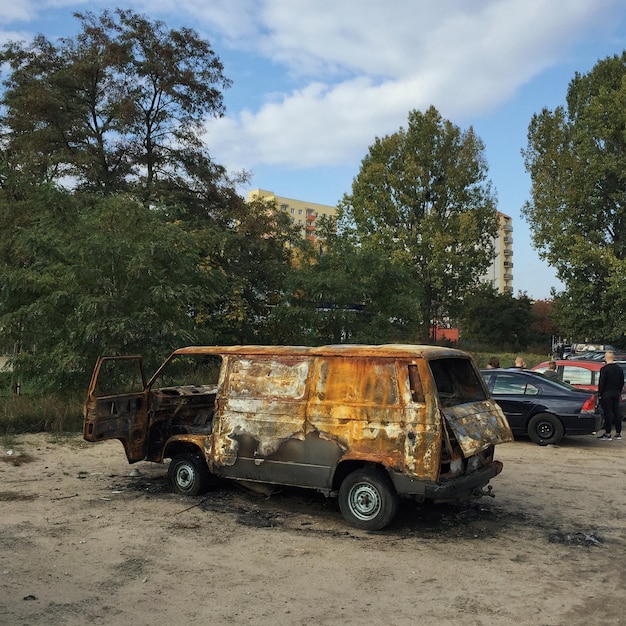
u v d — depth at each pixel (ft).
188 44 82.53
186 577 16.26
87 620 13.58
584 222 132.77
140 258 42.04
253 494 24.93
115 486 26.30
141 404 26.12
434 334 142.31
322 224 69.97
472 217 130.21
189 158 84.74
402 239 130.52
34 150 71.56
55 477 27.96
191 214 80.18
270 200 85.51
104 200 48.83
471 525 21.22
